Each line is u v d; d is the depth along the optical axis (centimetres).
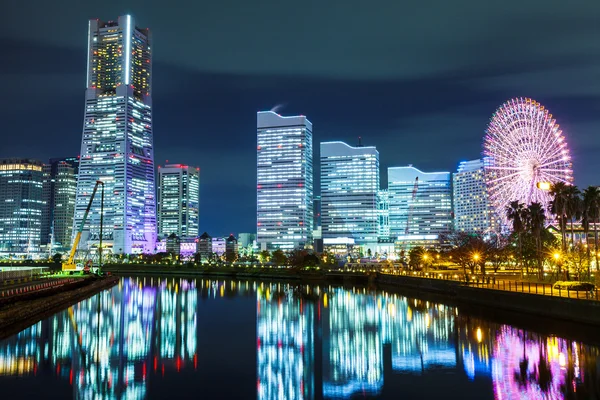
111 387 5066
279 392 4869
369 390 4844
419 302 12388
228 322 9438
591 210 11656
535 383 4847
